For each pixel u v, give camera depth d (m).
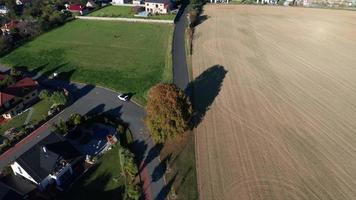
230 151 70.81
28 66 110.75
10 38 125.00
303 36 127.94
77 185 63.59
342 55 112.50
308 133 75.69
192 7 156.88
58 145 67.12
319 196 59.81
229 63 107.50
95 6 162.75
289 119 80.44
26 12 152.00
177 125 69.31
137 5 163.88
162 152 70.94
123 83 98.19
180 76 100.00
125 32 135.62
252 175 64.69
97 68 107.38
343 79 97.94
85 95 93.19
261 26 138.00
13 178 65.00
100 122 81.00
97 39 129.75
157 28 138.00
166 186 62.75
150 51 117.56
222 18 147.50
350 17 146.25
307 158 68.50
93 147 73.12
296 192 60.72
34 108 88.38
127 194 59.94
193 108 84.81
